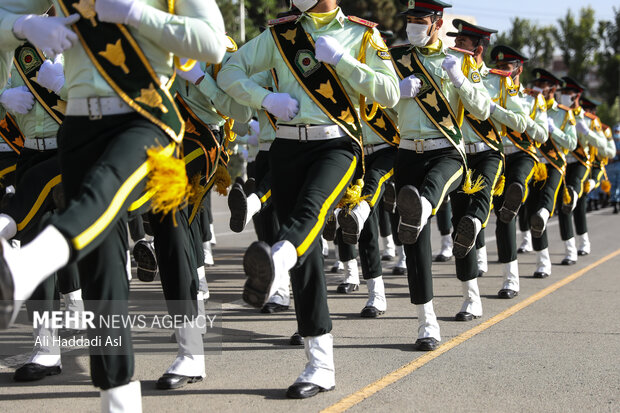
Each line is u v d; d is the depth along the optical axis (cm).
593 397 407
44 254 274
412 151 538
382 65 423
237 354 497
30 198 445
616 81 4247
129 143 317
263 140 625
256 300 352
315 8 419
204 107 512
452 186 523
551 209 814
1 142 577
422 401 397
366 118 434
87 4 326
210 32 332
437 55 534
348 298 699
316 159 412
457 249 582
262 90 416
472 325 583
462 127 616
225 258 995
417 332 560
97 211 296
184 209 423
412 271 509
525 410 386
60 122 460
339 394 409
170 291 421
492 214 1655
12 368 462
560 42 4272
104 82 327
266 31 429
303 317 408
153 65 337
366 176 648
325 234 563
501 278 822
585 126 954
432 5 525
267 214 623
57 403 396
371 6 3172
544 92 862
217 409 384
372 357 488
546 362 476
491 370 457
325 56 402
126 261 338
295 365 469
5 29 331
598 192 1822
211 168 471
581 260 969
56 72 450
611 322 594
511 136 718
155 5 339
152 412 380
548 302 679
